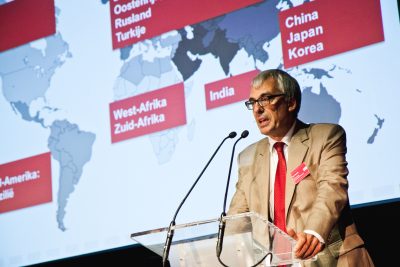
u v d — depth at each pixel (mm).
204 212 4480
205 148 4586
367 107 4199
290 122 3619
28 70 5375
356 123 4211
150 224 4648
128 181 4785
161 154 4723
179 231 2844
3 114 5379
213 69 4691
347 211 3393
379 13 4281
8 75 5445
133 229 4695
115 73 5035
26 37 5445
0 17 5574
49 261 4918
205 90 4684
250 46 4613
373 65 4238
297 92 3668
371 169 4121
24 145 5234
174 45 4871
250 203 3559
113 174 4848
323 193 3209
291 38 4504
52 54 5312
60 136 5113
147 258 4871
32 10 5473
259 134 4449
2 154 5289
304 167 3430
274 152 3646
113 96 4996
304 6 4508
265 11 4625
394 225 4312
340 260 3295
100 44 5141
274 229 2717
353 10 4355
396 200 4023
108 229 4773
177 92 4773
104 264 4918
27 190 5117
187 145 4645
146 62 4941
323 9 4449
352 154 4184
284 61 4492
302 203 3383
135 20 5055
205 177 4531
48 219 4988
